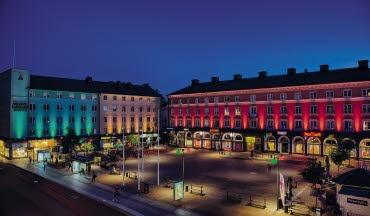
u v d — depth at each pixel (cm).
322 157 4381
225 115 5756
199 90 6391
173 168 3847
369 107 4097
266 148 5147
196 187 2812
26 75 5072
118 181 3116
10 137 4862
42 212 2144
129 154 5006
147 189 2620
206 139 6022
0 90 5466
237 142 5531
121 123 6512
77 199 2497
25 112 5038
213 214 2047
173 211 2117
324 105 4525
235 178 3191
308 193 2564
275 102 5050
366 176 2008
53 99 5438
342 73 4681
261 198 2425
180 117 6562
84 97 5944
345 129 4309
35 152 5091
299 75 5284
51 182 3150
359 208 1878
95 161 4038
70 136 5003
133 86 7275
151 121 7206
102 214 2100
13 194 2659
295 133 4741
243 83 5891
